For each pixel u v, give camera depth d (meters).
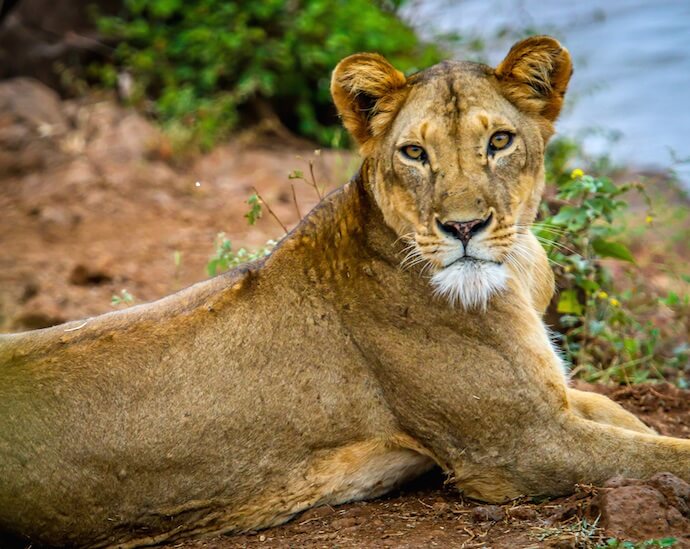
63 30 29.33
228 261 14.23
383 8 32.91
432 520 9.59
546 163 20.03
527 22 38.12
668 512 8.59
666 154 27.19
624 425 10.49
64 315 17.30
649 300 16.33
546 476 9.70
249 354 9.87
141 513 9.84
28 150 25.28
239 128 27.61
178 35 28.67
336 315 10.00
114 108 27.14
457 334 9.79
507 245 9.59
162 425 9.71
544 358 9.82
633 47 37.19
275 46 27.97
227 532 10.05
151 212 22.58
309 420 9.92
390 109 10.02
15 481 9.63
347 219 10.18
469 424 9.76
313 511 10.06
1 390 9.72
